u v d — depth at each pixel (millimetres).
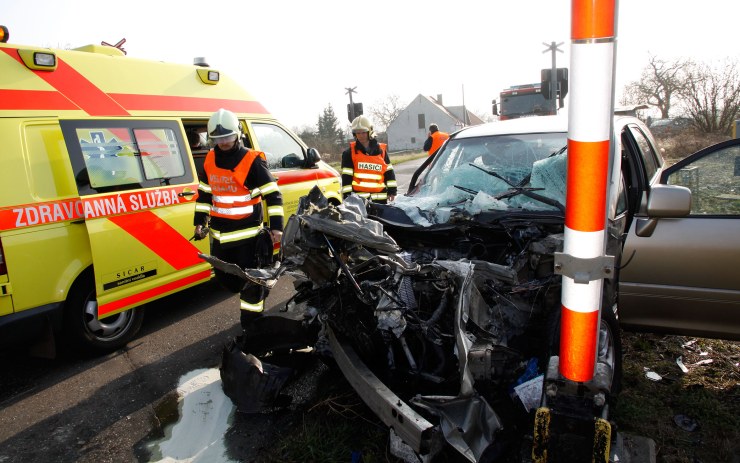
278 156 6215
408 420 2271
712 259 3092
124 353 4258
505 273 2807
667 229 3201
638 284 3285
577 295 2014
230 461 2816
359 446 2824
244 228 3928
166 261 4520
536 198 3404
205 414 3299
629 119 4500
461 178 3906
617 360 3029
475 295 2721
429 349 2912
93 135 4070
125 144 4305
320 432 2934
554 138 4102
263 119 6062
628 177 3703
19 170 3605
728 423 2867
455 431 2334
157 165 4562
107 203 4047
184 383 3707
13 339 3574
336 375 3602
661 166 5117
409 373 2824
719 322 3156
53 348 3812
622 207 3471
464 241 3238
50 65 3900
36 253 3652
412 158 30422
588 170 1892
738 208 3205
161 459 2879
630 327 3439
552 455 2117
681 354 3689
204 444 2988
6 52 3711
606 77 1831
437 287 2840
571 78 1888
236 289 4230
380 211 3535
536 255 2990
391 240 2631
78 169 3910
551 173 3533
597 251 1958
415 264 2826
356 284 2752
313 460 2715
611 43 1812
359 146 5645
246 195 3928
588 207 1919
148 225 4348
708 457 2623
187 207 4750
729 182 3248
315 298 3012
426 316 2920
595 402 2080
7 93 3633
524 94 16422
